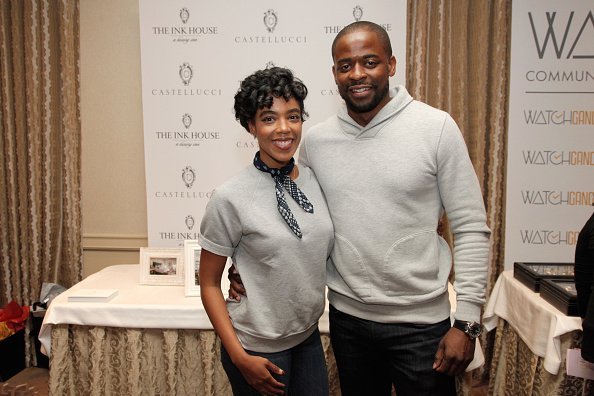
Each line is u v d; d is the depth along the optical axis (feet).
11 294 9.55
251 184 4.05
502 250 8.91
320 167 4.54
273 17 8.37
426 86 8.71
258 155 4.20
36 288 9.48
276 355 4.20
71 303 6.70
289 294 4.03
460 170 4.13
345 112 4.53
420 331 4.33
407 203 4.17
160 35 8.46
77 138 9.27
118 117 9.27
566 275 6.55
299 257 4.01
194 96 8.57
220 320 4.18
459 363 4.14
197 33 8.45
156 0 8.40
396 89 4.51
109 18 9.03
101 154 9.38
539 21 8.18
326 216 4.30
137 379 6.73
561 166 8.41
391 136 4.23
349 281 4.41
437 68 8.63
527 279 6.70
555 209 8.50
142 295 7.12
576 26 8.15
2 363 8.79
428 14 8.55
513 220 8.58
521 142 8.41
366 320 4.50
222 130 8.63
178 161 8.72
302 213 4.08
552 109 8.33
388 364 4.67
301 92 4.01
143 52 8.52
